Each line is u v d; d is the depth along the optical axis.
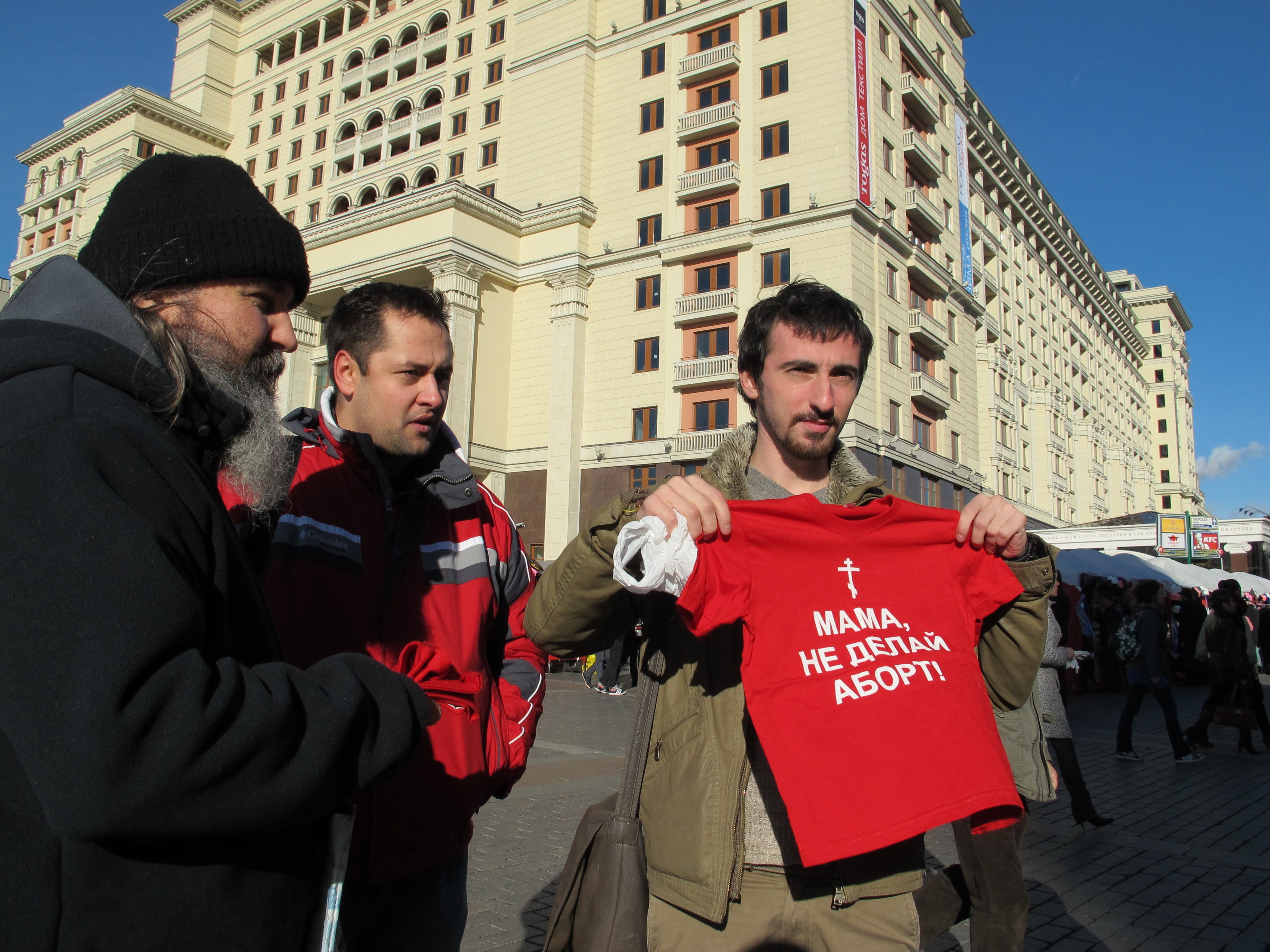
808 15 28.06
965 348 35.16
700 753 1.79
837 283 26.11
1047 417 46.38
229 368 1.26
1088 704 15.20
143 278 1.18
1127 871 5.18
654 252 29.36
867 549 1.87
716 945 1.76
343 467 2.05
